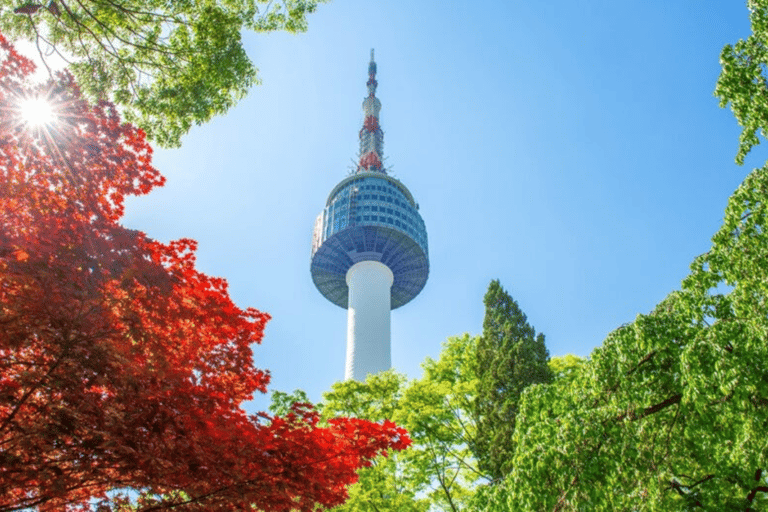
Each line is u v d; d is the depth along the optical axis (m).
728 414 9.79
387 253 97.12
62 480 7.72
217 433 9.23
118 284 8.36
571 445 11.49
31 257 7.77
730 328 9.78
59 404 7.55
